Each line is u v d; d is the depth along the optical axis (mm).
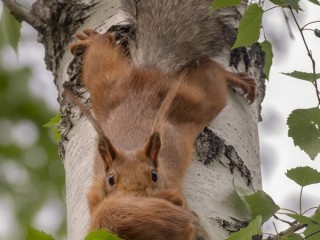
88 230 8352
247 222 9617
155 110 11141
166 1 12477
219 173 10305
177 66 11898
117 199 8117
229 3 9266
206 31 12297
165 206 7906
